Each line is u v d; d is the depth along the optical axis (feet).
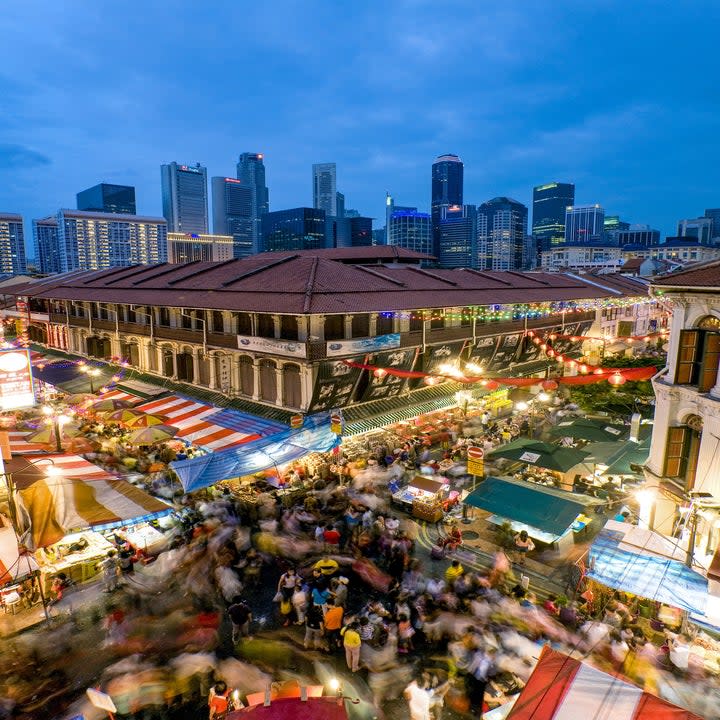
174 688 43.52
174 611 53.01
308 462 90.12
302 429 86.17
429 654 47.60
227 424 93.25
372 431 105.09
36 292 183.11
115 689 43.06
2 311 222.07
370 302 95.45
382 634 49.08
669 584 47.19
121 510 55.93
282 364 94.38
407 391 109.60
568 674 30.89
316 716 30.14
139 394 115.14
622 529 56.49
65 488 57.67
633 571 49.32
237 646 48.65
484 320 124.16
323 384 90.94
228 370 106.11
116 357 142.00
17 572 48.37
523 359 142.20
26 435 85.30
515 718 29.27
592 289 173.88
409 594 54.08
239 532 66.13
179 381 118.93
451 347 116.06
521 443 79.20
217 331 108.27
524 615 50.39
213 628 50.80
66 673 45.09
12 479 57.62
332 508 75.05
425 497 76.69
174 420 97.35
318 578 54.65
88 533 65.67
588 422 92.32
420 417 112.47
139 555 62.59
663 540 54.29
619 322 195.00
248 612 49.19
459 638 47.88
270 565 62.03
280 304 90.12
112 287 150.00
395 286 110.42
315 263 109.50
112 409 96.99
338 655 47.75
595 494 80.69
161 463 85.15
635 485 82.02
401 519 74.33
